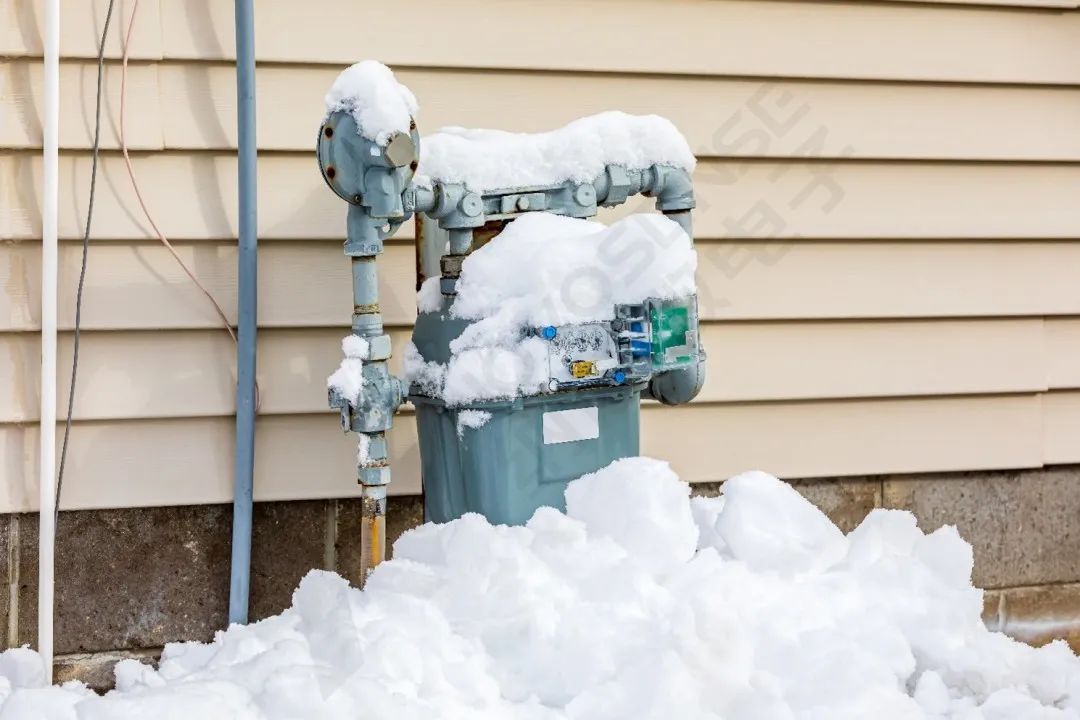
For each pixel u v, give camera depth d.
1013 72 3.76
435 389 2.93
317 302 3.29
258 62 3.22
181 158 3.20
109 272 3.17
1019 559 3.82
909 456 3.73
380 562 2.97
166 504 3.21
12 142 3.09
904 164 3.70
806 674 2.60
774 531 3.02
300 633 2.82
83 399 3.17
